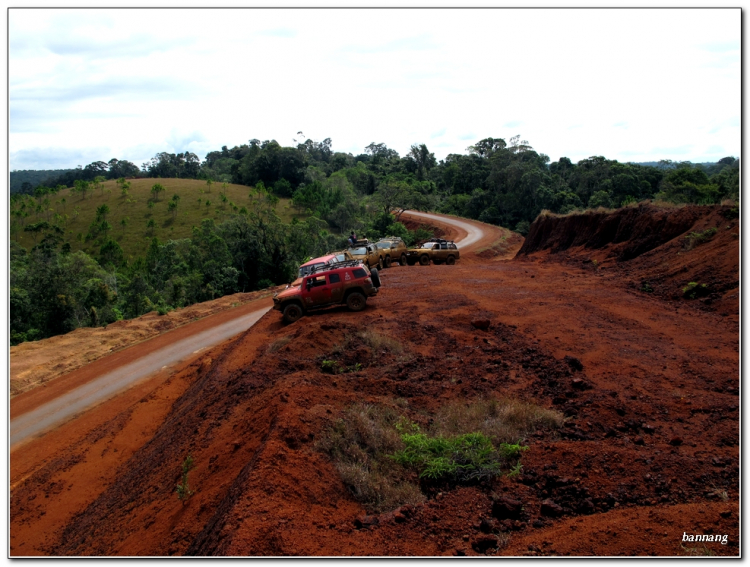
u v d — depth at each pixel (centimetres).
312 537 573
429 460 769
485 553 578
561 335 1409
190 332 2623
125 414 1702
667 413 923
